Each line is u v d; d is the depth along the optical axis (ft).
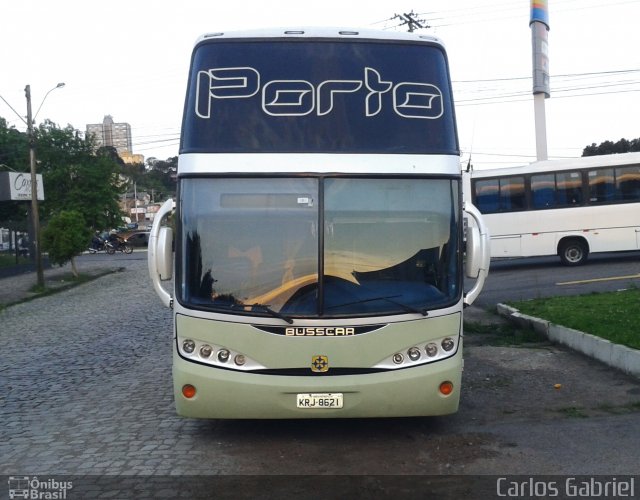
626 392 27.35
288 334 20.66
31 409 29.07
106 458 21.84
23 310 75.77
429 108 22.68
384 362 20.84
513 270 76.18
